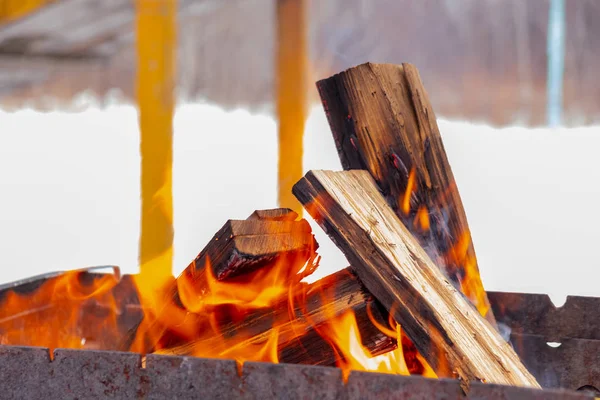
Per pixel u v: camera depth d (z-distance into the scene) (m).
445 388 0.87
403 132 1.35
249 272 1.15
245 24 8.28
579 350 1.49
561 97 8.27
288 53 4.36
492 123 8.68
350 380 0.91
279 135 4.32
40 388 1.02
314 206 1.09
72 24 5.10
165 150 4.02
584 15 7.82
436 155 1.39
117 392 0.99
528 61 8.14
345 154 1.38
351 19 7.98
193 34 8.33
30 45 5.67
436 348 0.99
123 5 4.61
